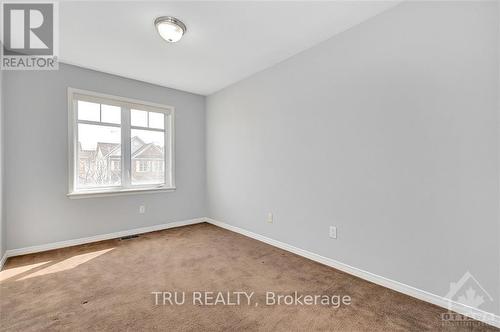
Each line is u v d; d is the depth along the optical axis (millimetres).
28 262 2490
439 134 1718
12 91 2645
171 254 2756
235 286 2025
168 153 3934
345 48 2277
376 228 2064
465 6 1601
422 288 1810
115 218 3369
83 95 3082
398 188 1928
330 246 2420
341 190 2314
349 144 2246
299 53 2707
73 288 1975
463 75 1612
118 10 1961
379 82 2033
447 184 1687
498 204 1497
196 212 4238
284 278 2170
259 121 3246
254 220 3346
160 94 3783
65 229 2980
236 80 3572
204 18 2088
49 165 2867
